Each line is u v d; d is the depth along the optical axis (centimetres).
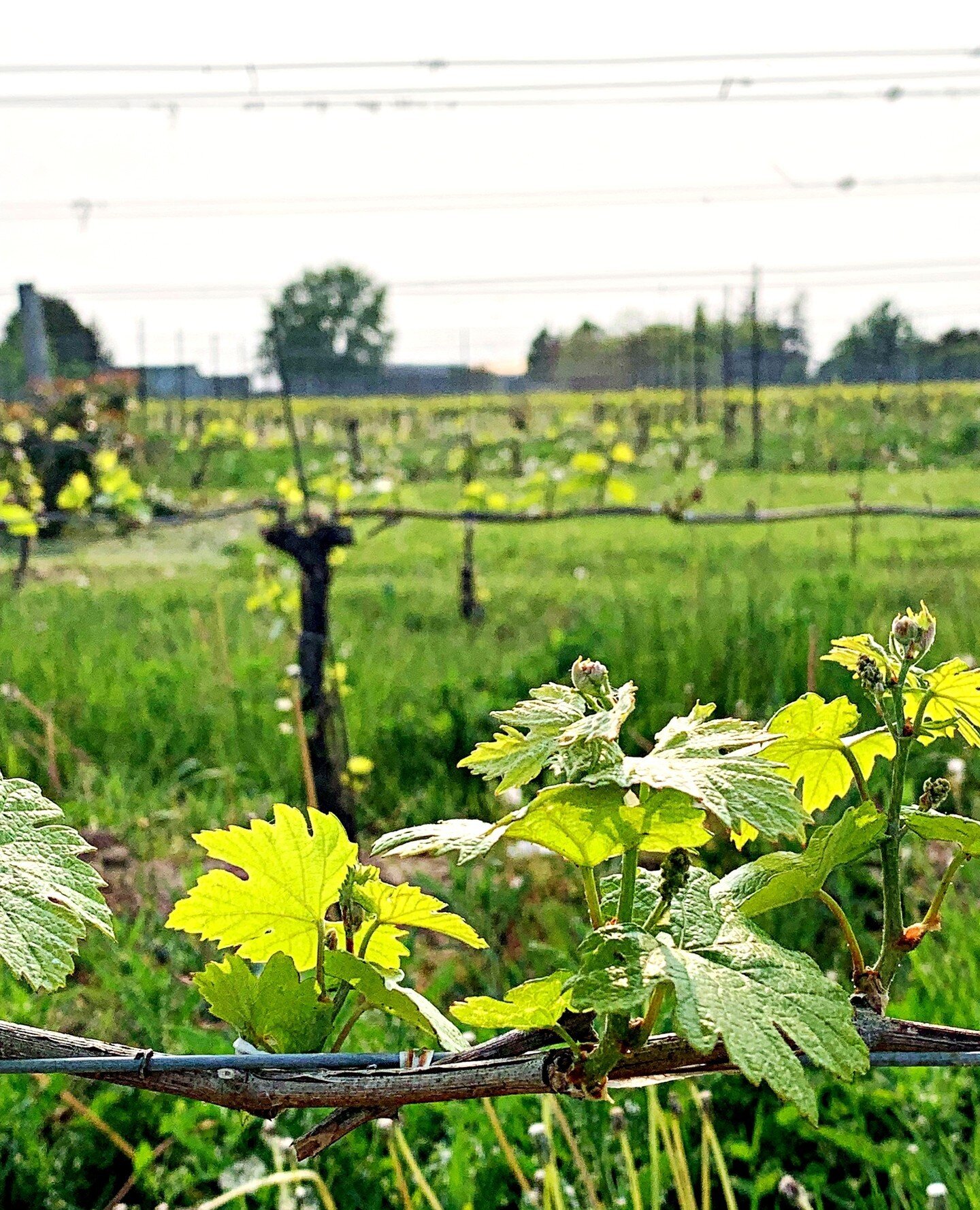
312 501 843
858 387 3559
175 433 2625
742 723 85
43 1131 290
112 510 887
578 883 392
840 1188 257
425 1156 275
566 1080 84
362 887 100
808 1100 72
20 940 88
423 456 2031
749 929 84
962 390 3288
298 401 3070
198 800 493
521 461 1855
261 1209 254
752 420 2966
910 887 387
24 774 525
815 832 93
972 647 614
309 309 5712
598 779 79
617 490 851
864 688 97
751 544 1238
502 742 86
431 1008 97
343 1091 87
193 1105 275
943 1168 239
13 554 1379
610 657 609
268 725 536
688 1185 203
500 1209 256
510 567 1175
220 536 1491
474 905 376
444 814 480
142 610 877
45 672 639
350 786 490
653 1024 83
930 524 1422
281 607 686
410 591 1001
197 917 99
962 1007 284
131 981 323
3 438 1293
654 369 4384
